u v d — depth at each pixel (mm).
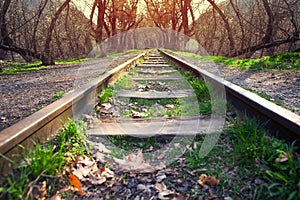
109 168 2070
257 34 20234
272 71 7102
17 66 14234
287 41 14156
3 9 12938
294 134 1950
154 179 1896
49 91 4949
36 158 1737
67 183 1810
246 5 21359
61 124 2459
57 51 23734
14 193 1453
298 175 1598
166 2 18703
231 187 1746
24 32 18141
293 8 15117
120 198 1706
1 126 2787
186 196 1704
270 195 1569
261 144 2006
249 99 2652
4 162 1554
